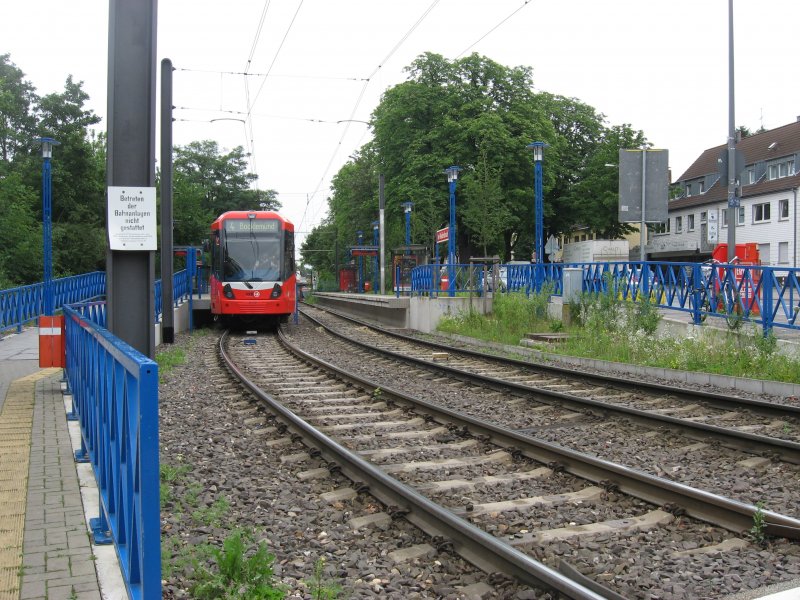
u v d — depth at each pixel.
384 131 47.56
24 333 20.69
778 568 4.40
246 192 75.31
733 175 20.98
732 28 22.80
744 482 6.36
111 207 8.80
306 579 4.36
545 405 10.28
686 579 4.29
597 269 19.28
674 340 14.84
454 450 7.77
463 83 46.97
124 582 3.93
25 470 6.32
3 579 4.02
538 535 5.03
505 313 21.00
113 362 4.32
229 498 6.10
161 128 21.75
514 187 45.81
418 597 4.16
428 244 44.56
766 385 11.21
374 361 16.61
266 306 24.72
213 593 3.94
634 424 8.67
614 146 53.88
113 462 4.31
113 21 8.84
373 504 5.85
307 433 8.03
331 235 82.94
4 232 35.66
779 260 53.44
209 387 12.47
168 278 21.09
